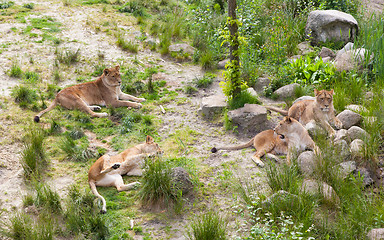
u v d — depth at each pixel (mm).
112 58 11500
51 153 7176
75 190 6008
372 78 9562
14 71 9953
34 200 5867
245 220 5496
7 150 7184
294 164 6363
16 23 13234
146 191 5902
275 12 12602
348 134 7207
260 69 10422
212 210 5789
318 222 5336
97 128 8211
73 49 11734
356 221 5211
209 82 10312
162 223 5562
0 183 6344
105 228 5363
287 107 8945
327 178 6148
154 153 6711
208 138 7887
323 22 11992
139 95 9758
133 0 16000
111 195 6145
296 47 11930
